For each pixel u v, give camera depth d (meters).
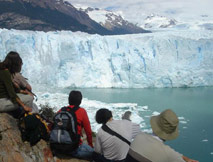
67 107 3.42
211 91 36.31
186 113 25.22
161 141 2.19
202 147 17.11
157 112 23.80
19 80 3.67
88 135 3.47
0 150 2.85
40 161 3.21
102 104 26.16
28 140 3.28
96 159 3.18
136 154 2.20
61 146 3.32
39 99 26.20
